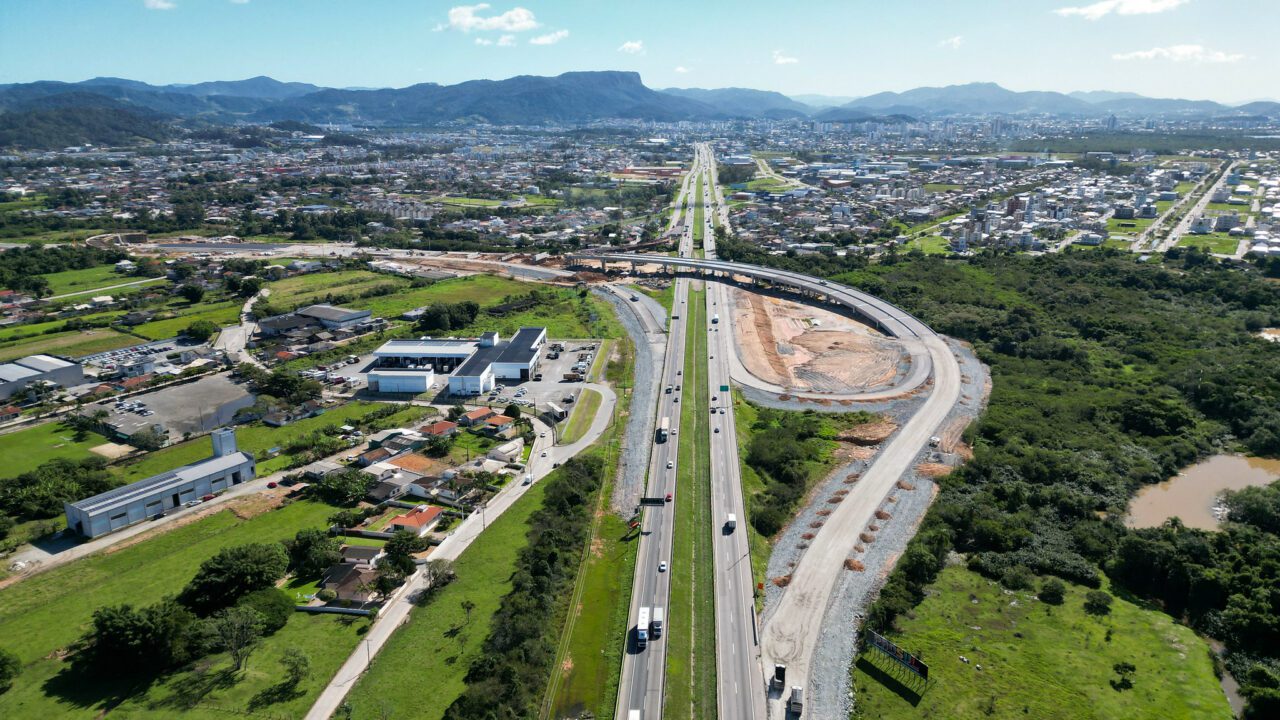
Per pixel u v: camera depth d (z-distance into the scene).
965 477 165.12
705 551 137.00
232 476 158.00
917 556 129.00
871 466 172.00
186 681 102.19
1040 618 119.62
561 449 177.88
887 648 110.31
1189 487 163.50
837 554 137.75
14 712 95.44
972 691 103.75
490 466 166.38
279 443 179.38
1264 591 115.69
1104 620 118.88
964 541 142.62
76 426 185.00
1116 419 193.00
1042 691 103.75
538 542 135.38
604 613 120.81
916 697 102.81
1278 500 146.25
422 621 115.69
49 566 128.12
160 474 153.25
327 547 129.00
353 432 185.50
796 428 189.62
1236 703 102.38
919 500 156.88
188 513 147.00
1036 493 153.25
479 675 102.56
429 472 163.25
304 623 115.19
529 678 103.62
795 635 115.81
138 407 199.62
